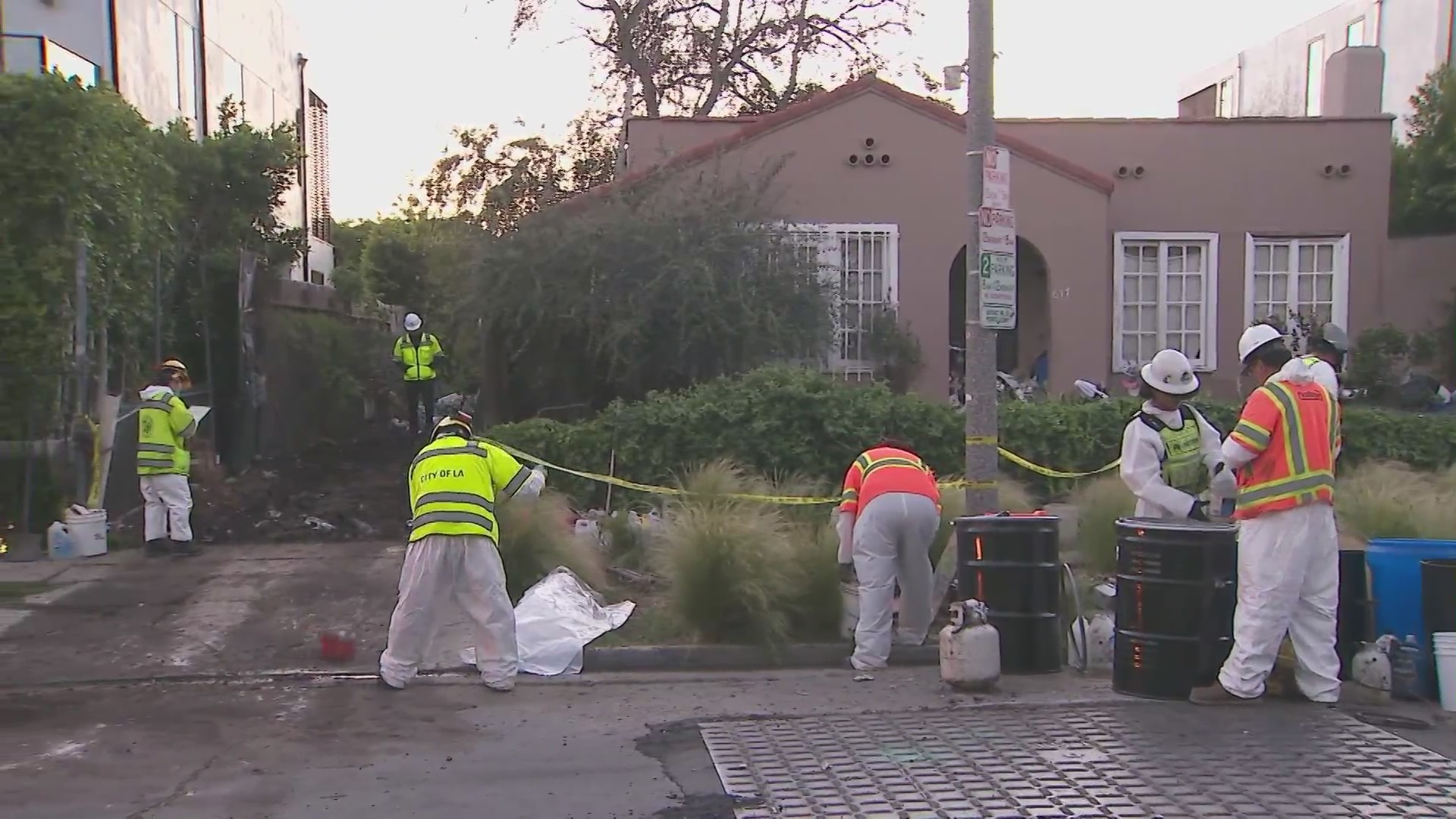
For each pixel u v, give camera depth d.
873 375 16.16
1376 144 18.09
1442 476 11.52
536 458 12.06
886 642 8.01
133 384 13.77
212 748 6.31
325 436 19.78
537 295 13.96
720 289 13.91
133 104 17.72
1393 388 17.31
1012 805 5.30
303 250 20.83
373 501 13.93
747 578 8.32
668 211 14.30
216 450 15.70
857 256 16.45
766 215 14.59
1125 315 17.94
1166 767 5.79
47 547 11.49
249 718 6.87
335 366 20.27
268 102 26.11
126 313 13.25
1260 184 18.06
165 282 14.79
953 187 16.55
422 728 6.70
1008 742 6.24
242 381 15.94
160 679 7.63
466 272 15.09
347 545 12.09
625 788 5.69
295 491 14.48
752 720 6.78
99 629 8.80
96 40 17.05
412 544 7.50
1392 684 7.02
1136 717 6.65
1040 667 7.70
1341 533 8.86
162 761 6.11
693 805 5.42
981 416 8.81
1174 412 7.76
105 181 12.38
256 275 16.81
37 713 6.93
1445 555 7.12
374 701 7.25
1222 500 7.67
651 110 28.28
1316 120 18.03
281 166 18.30
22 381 11.62
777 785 5.65
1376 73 20.45
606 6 28.12
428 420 19.03
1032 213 16.78
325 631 8.75
